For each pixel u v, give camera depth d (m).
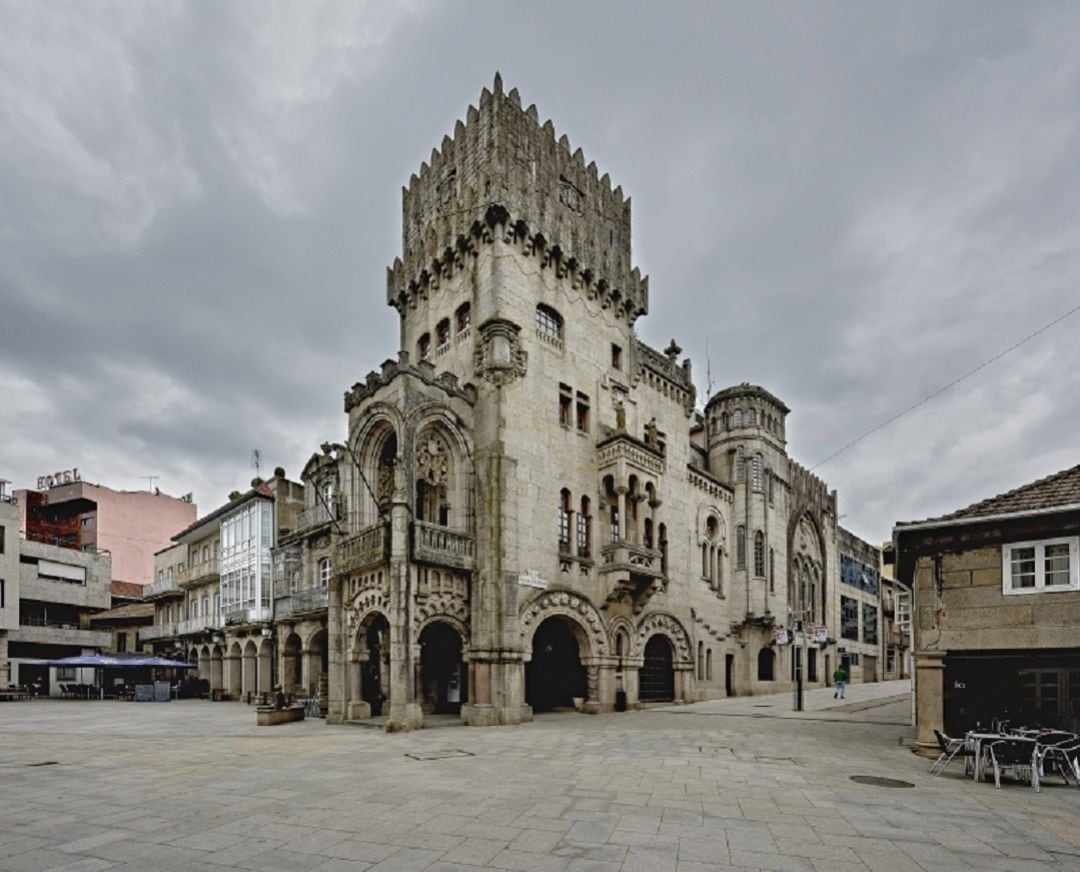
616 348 33.00
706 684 34.94
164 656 54.12
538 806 10.53
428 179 33.25
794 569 43.84
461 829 9.23
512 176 28.47
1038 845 8.63
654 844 8.55
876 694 37.22
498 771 13.69
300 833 9.09
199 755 16.38
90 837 8.95
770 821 9.66
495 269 27.34
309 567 35.50
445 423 25.89
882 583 60.91
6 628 47.94
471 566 24.83
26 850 8.39
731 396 41.78
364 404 27.20
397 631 22.06
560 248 29.83
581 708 27.59
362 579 25.02
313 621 33.94
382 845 8.53
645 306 35.00
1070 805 10.79
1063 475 15.94
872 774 13.34
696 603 35.06
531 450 26.92
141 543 72.56
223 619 44.16
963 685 16.56
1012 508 15.37
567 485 28.34
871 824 9.54
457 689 29.50
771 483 41.34
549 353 28.72
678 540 34.19
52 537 64.38
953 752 13.31
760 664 39.56
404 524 22.97
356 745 18.05
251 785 12.38
